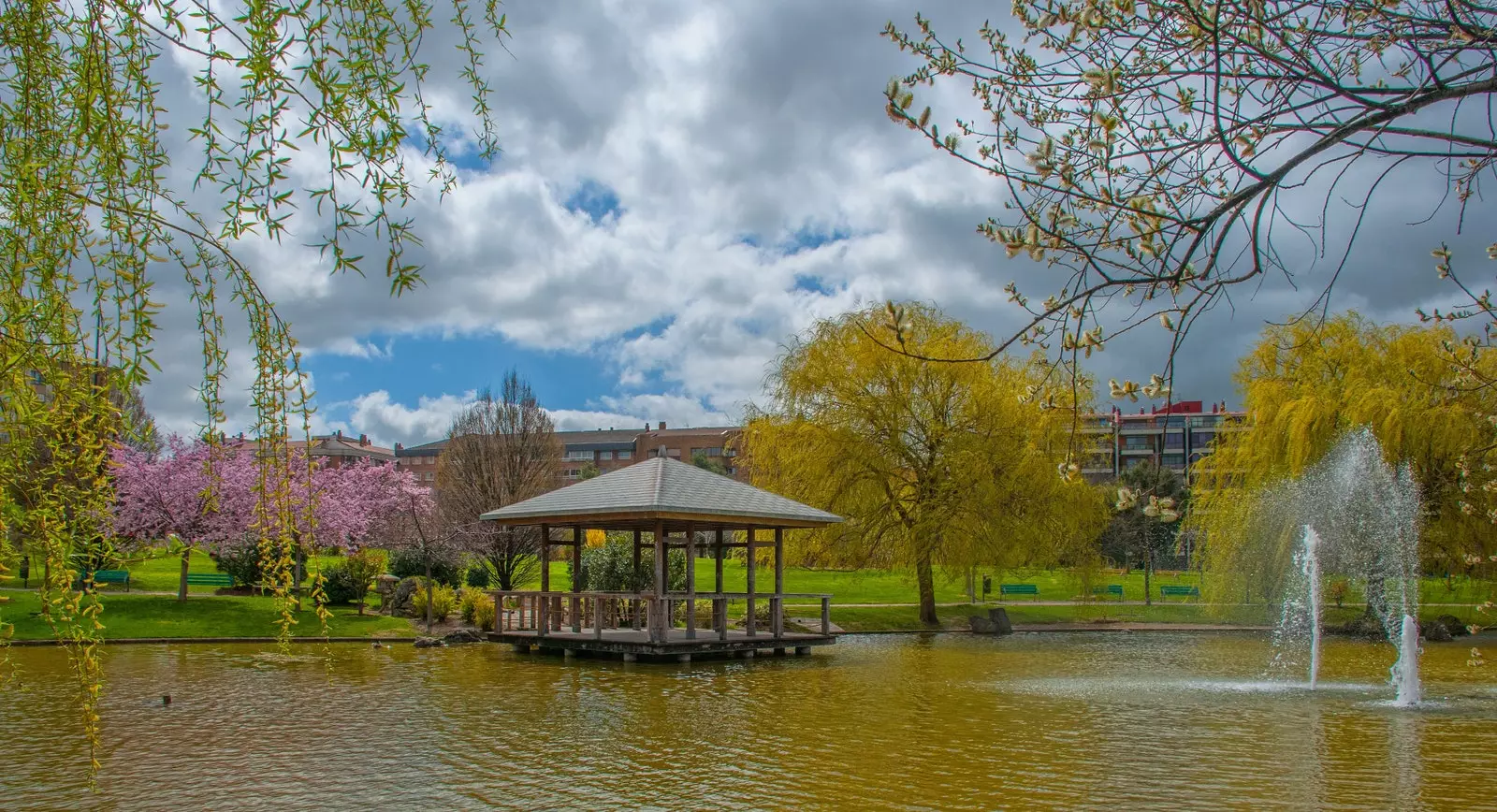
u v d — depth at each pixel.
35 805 8.93
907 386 28.84
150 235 2.93
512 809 8.93
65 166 2.84
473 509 32.81
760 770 10.48
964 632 29.23
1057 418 27.08
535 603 23.30
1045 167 3.62
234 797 9.25
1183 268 3.38
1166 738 12.32
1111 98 3.62
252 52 2.57
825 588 40.94
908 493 30.09
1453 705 15.02
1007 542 27.91
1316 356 26.92
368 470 32.91
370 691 15.87
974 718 13.72
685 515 20.06
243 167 2.70
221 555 27.59
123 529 23.66
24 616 20.39
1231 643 25.94
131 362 2.94
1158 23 3.54
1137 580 46.78
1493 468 6.56
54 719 12.96
